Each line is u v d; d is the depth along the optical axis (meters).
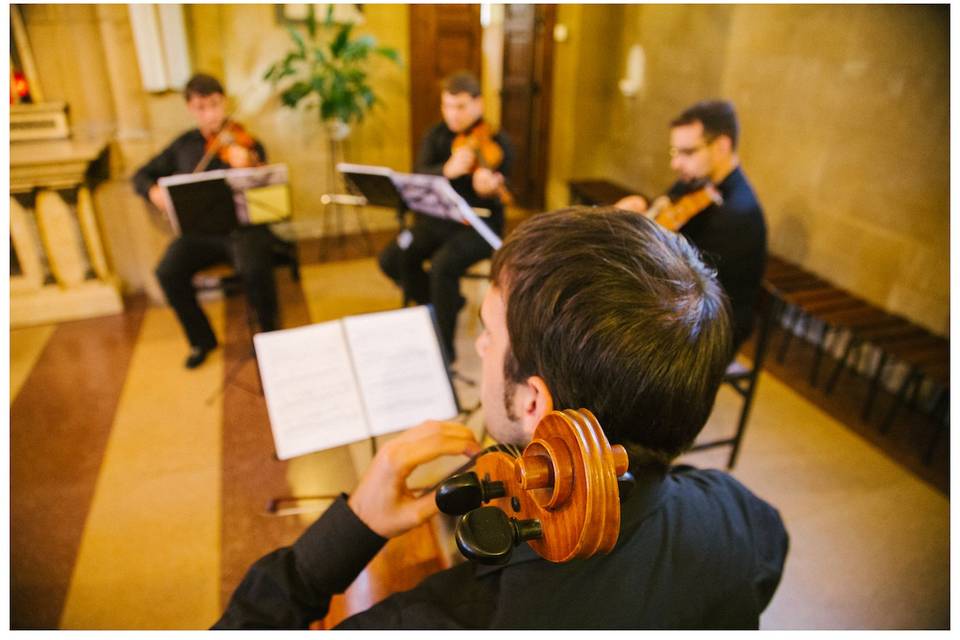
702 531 0.69
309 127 4.74
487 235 2.75
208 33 3.78
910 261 3.05
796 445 2.83
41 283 3.77
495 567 0.64
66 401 3.07
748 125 4.02
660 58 4.83
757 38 3.85
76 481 2.56
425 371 1.52
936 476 2.65
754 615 0.71
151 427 2.89
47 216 3.64
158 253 3.98
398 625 0.61
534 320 0.59
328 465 2.63
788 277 3.53
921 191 2.97
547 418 0.50
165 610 2.01
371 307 4.03
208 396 3.13
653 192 5.12
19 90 3.51
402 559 1.25
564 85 5.55
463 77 3.27
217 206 2.97
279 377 1.46
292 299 4.12
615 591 0.62
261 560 0.82
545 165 5.92
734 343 2.44
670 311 0.58
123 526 2.34
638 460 0.63
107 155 3.73
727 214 2.33
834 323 2.98
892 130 3.08
